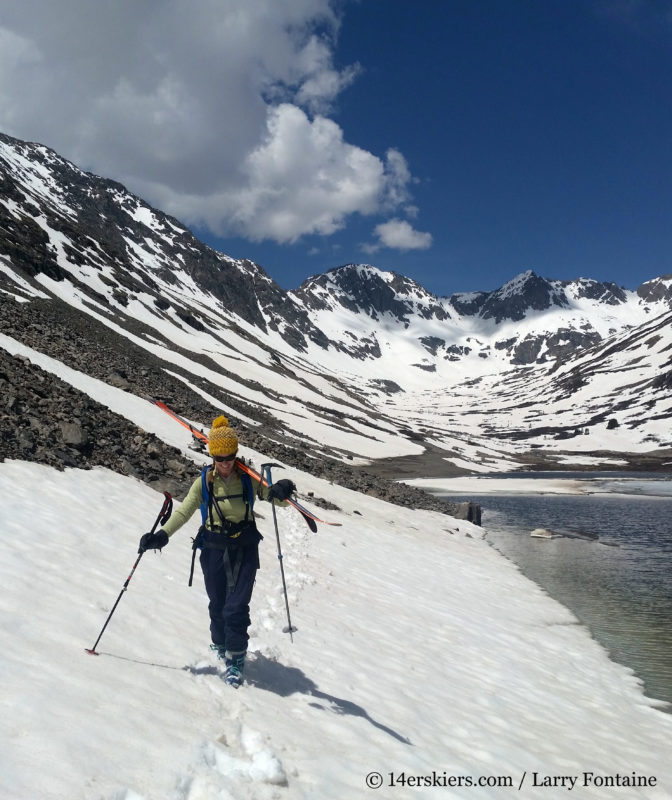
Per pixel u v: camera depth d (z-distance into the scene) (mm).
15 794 2738
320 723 5023
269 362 167750
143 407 23688
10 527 7570
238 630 5168
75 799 2879
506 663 10273
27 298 67875
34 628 4883
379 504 28984
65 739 3348
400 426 158375
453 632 11414
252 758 3930
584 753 7008
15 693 3660
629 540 31016
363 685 6695
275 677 5879
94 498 10742
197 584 8406
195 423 26938
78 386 21453
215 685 5059
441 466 110875
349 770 4258
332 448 99438
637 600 17156
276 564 11914
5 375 15234
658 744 8016
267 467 5605
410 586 14547
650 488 81750
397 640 9547
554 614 15258
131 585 7145
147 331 112812
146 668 4930
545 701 8836
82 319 77125
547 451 158750
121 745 3504
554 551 26531
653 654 12375
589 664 11422
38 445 12227
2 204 118438
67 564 6957
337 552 15727
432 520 30562
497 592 16781
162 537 5184
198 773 3496
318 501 22797
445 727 6367
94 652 4820
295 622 8219
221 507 5387
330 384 188375
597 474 113875
